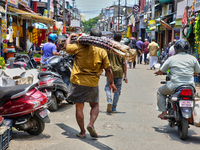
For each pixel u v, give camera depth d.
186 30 12.53
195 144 4.33
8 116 4.20
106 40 3.88
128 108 6.95
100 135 4.61
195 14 11.64
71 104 7.24
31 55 10.11
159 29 27.27
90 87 4.27
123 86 10.32
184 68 4.67
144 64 21.27
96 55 4.23
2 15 11.20
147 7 32.91
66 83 7.10
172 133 4.95
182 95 4.42
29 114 4.29
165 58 14.55
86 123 5.43
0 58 8.16
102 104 7.33
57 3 43.97
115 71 6.31
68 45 4.32
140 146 4.10
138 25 41.78
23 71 6.50
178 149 4.05
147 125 5.46
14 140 4.23
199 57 11.31
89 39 4.05
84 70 4.25
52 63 6.96
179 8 18.19
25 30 18.73
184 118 4.45
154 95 8.76
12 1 13.43
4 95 4.11
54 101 6.39
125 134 4.73
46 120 4.36
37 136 4.48
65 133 4.69
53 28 20.94
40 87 6.02
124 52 3.69
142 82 11.44
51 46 7.96
